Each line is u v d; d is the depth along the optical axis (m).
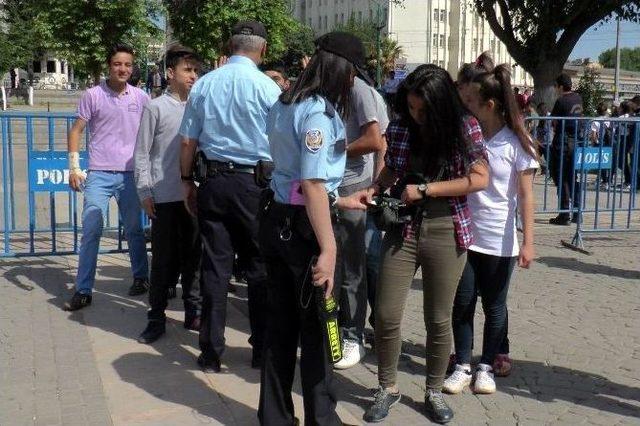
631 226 9.40
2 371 4.29
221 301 4.29
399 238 3.60
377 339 3.75
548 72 19.11
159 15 21.73
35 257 7.02
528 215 3.89
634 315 5.61
